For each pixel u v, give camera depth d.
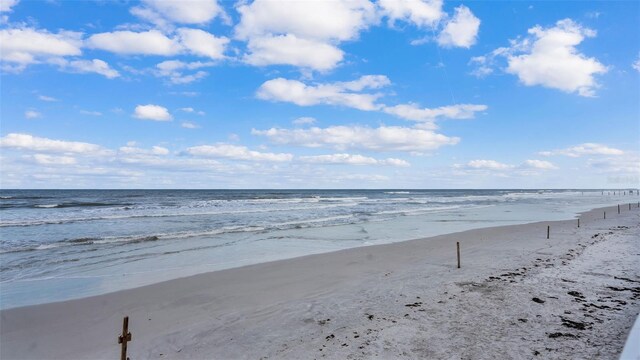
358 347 6.04
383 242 17.81
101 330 7.27
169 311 8.23
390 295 8.86
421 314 7.45
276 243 17.56
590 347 5.70
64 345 6.63
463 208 44.31
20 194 71.69
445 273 10.91
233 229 22.00
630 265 11.35
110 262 13.36
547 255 13.27
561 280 9.70
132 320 7.73
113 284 10.51
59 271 12.05
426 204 53.56
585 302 7.87
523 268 11.25
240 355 5.96
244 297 9.12
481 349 5.77
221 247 16.44
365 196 88.94
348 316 7.53
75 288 10.14
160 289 9.91
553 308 7.53
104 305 8.69
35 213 31.00
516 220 28.80
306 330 6.88
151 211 34.34
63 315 8.07
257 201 55.88
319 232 21.39
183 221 26.45
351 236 19.86
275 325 7.20
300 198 68.06
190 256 14.46
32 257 14.06
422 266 12.07
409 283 9.91
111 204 43.06
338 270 11.87
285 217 30.20
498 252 14.15
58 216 28.52
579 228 21.95
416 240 18.03
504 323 6.80
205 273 11.67
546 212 37.34
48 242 17.20
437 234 20.59
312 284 10.23
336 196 85.44
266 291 9.61
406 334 6.47
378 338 6.36
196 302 8.81
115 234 20.08
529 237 18.27
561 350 5.64
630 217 29.42
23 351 6.43
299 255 14.64
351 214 34.06
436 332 6.52
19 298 9.28
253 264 12.95
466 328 6.64
